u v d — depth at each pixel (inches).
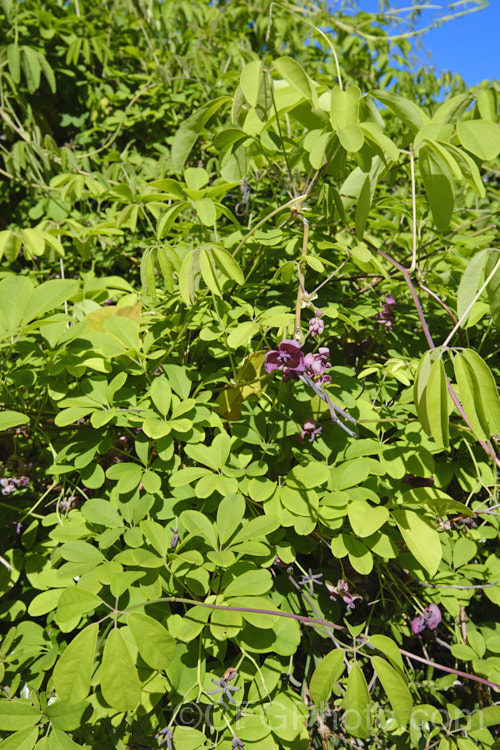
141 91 42.9
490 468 24.6
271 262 27.5
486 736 19.3
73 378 23.6
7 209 44.3
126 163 36.3
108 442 21.3
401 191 41.4
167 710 20.7
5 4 38.7
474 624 25.1
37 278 33.8
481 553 25.6
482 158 19.2
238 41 51.3
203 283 24.2
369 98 20.8
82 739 19.5
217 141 23.5
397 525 20.9
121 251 37.1
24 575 25.1
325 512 19.3
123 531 19.3
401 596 24.8
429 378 16.9
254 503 21.5
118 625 18.8
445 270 30.9
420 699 24.0
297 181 36.4
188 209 34.1
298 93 22.0
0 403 22.8
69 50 41.6
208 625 19.1
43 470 25.4
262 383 22.3
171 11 47.9
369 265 22.9
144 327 25.0
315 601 22.3
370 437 23.8
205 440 24.4
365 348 27.8
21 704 17.8
